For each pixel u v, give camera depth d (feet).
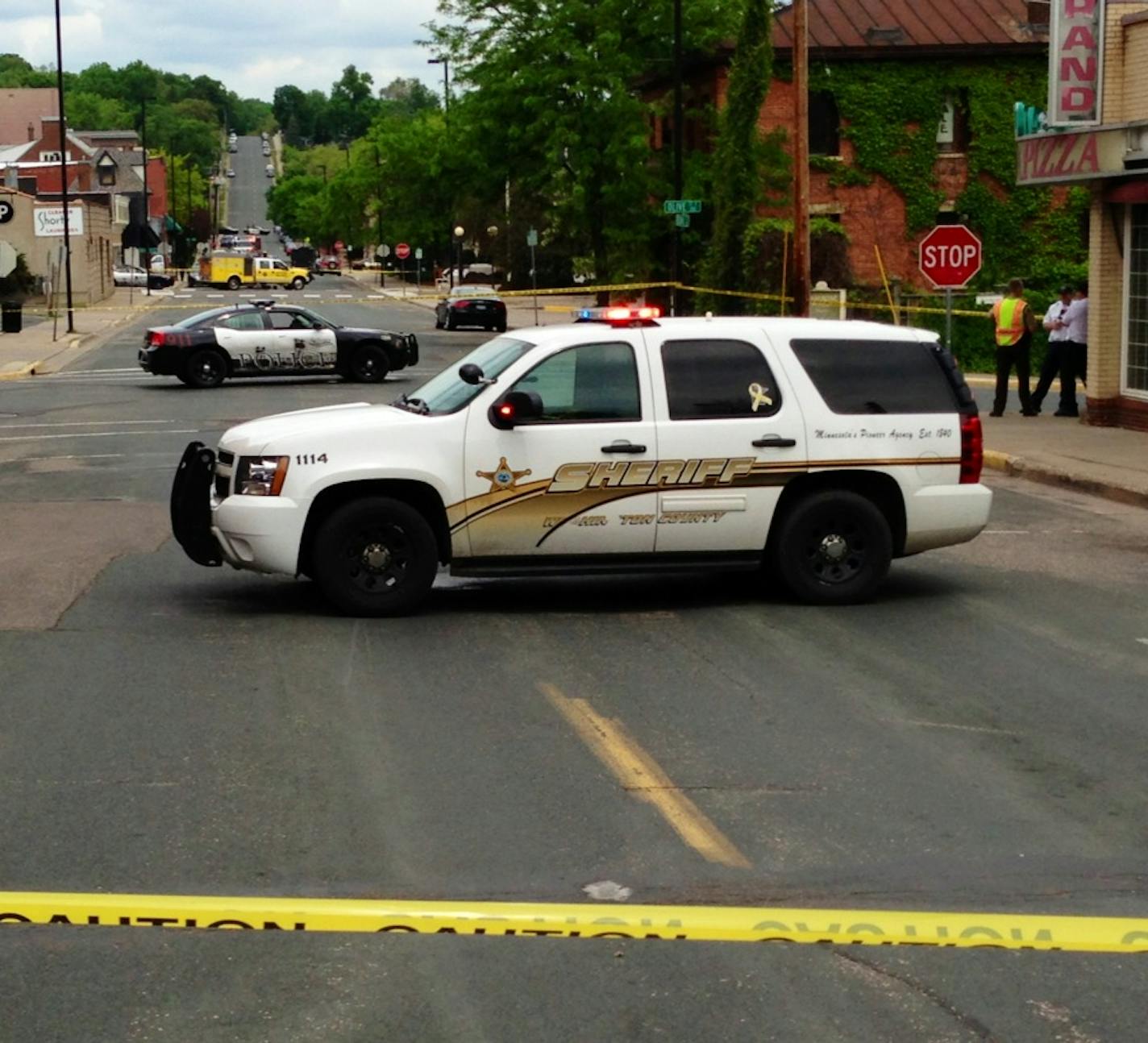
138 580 40.63
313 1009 16.42
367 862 20.75
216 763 25.08
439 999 16.67
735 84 132.05
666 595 39.14
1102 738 26.99
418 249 294.87
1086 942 17.93
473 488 35.60
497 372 36.19
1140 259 70.49
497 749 25.94
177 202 501.56
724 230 133.90
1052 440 68.13
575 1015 16.30
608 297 153.48
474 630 35.04
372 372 108.17
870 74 147.95
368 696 29.32
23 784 23.98
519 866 20.61
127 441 74.08
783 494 36.96
